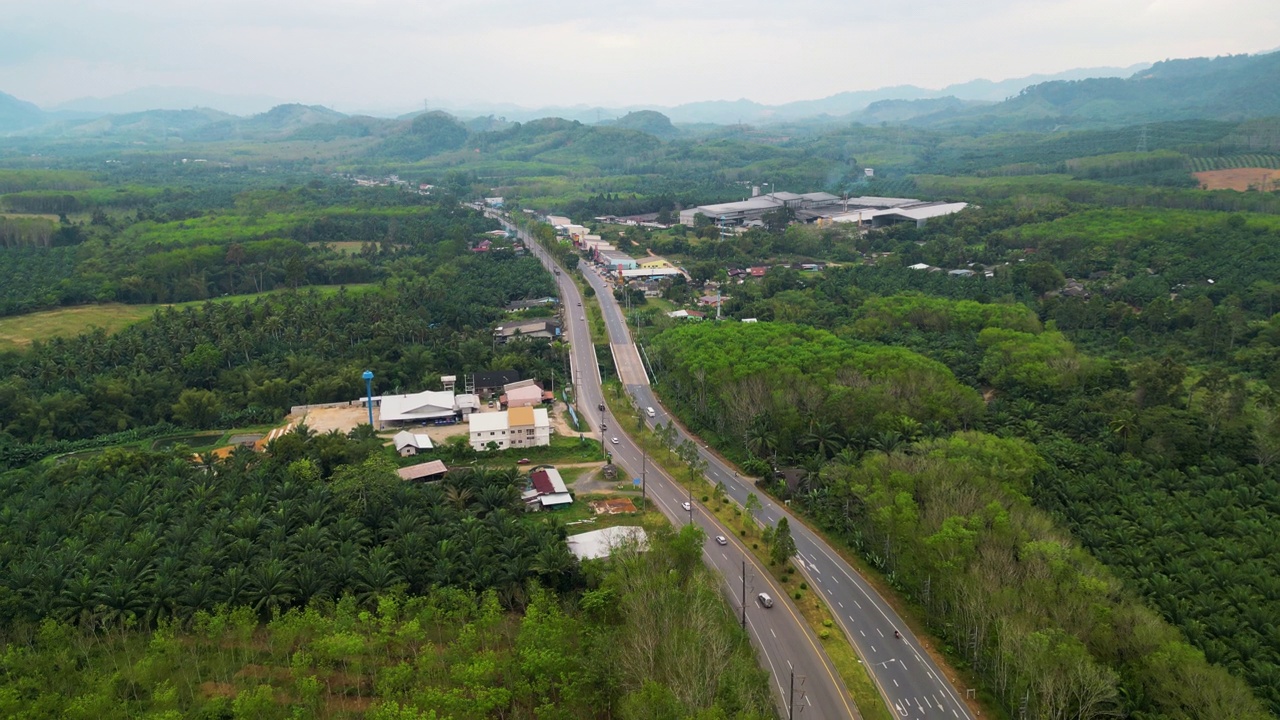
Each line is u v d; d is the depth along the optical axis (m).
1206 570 160.50
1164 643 132.12
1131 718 126.75
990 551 154.62
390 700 125.06
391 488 191.00
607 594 152.75
